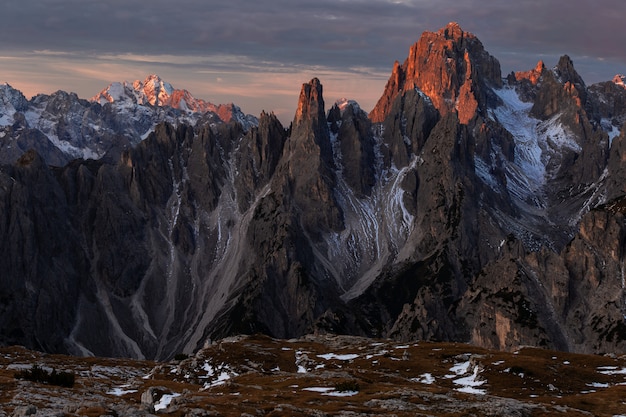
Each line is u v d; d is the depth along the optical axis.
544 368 162.62
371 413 111.19
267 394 126.75
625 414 124.50
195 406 108.75
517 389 152.50
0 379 134.00
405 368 176.38
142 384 158.88
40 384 134.25
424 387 141.50
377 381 152.88
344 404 117.75
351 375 154.75
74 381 148.75
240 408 109.25
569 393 150.88
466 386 157.62
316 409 112.31
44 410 95.19
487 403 122.12
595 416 120.75
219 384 150.62
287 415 106.12
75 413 94.75
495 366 164.12
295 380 144.12
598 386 156.50
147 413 97.50
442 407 119.00
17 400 113.50
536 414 118.94
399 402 119.25
